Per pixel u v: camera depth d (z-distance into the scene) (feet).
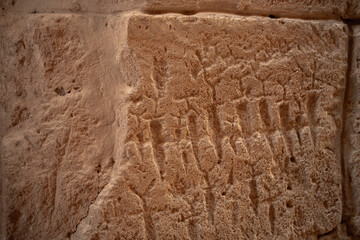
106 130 4.63
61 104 4.72
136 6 4.40
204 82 4.69
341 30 5.56
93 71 4.65
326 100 5.57
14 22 4.91
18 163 4.83
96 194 4.58
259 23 4.96
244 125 5.05
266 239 5.26
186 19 4.51
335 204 5.80
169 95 4.49
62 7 4.78
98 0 4.60
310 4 5.42
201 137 4.75
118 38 4.39
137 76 4.30
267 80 5.09
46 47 4.72
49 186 4.73
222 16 4.76
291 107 5.31
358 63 5.76
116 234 4.38
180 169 4.65
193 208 4.78
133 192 4.43
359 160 5.89
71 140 4.67
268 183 5.24
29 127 4.84
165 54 4.43
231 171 4.99
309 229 5.61
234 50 4.83
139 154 4.41
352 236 6.02
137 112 4.33
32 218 4.80
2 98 4.95
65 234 4.70
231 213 5.01
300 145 5.44
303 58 5.30
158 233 4.58
